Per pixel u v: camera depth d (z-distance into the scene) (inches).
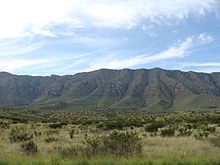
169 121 2514.8
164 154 653.3
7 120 2758.4
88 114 6589.6
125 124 2041.1
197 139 992.9
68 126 2106.3
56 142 1038.4
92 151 633.0
